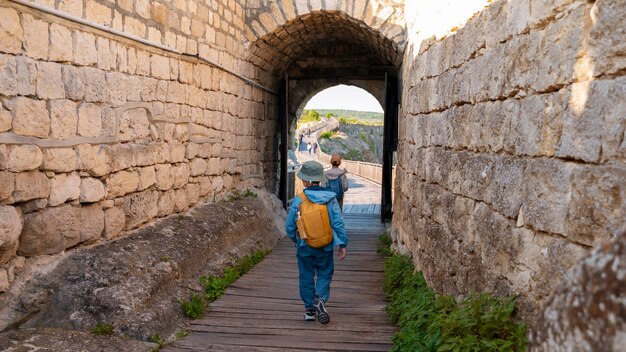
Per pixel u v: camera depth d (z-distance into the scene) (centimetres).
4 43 368
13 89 378
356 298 582
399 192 828
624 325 94
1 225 370
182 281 538
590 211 211
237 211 827
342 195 907
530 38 275
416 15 661
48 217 423
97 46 480
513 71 297
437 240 468
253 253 765
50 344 364
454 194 420
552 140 247
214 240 665
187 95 695
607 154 202
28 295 395
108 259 462
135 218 564
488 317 283
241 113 952
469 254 371
